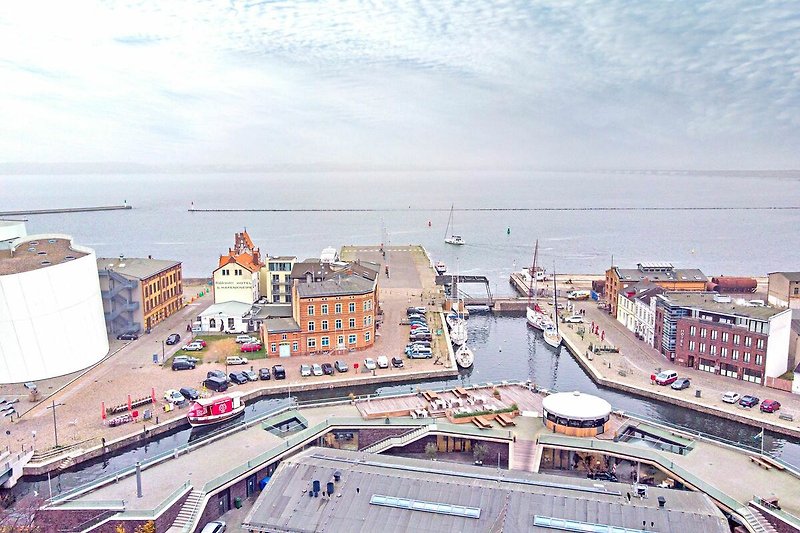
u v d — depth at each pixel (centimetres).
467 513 5359
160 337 13212
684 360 11819
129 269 14138
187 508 6438
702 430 9294
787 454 8475
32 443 8206
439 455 8194
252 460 7156
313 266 15025
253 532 5431
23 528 6156
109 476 6988
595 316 16025
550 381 11550
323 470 6056
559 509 5397
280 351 12106
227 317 13588
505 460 8025
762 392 10350
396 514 5409
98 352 11688
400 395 9544
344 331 12431
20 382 10469
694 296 12775
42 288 10638
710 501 5703
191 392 9919
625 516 5291
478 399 9169
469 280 18875
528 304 17525
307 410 9031
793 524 6034
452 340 13688
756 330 10681
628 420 8662
